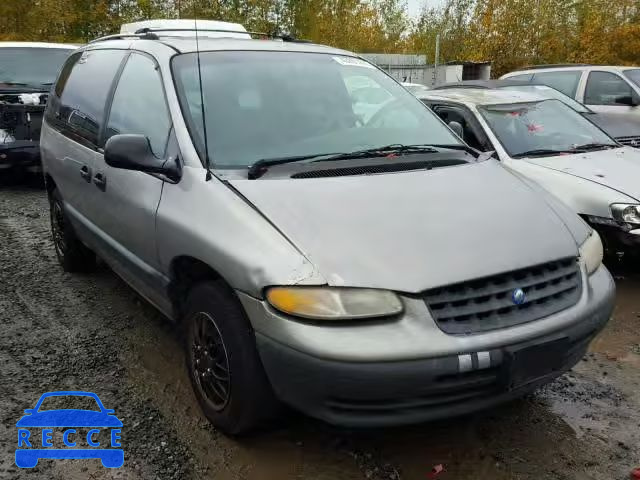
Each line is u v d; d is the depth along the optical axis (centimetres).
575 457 291
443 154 348
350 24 2470
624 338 419
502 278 258
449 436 307
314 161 317
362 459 288
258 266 254
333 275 244
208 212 287
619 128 825
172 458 288
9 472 277
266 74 369
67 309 455
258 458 288
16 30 1645
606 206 484
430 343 237
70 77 507
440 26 2642
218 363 292
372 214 272
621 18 2367
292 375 246
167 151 328
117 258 391
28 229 672
